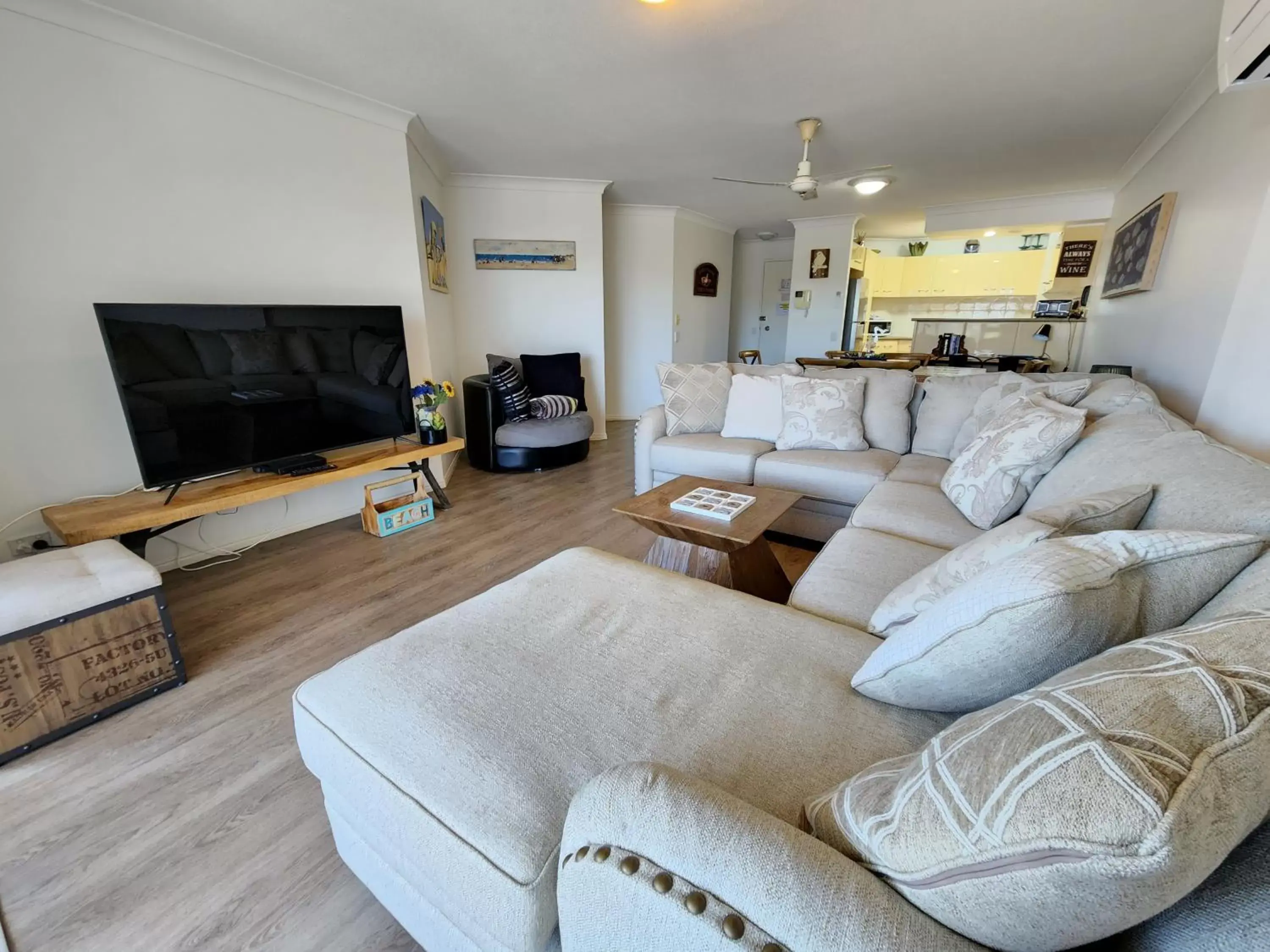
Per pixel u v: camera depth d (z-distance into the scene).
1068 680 0.49
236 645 1.98
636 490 3.51
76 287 2.18
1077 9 2.06
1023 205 5.28
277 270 2.75
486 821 0.76
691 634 1.18
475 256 4.76
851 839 0.56
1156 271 3.02
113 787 1.39
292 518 3.02
